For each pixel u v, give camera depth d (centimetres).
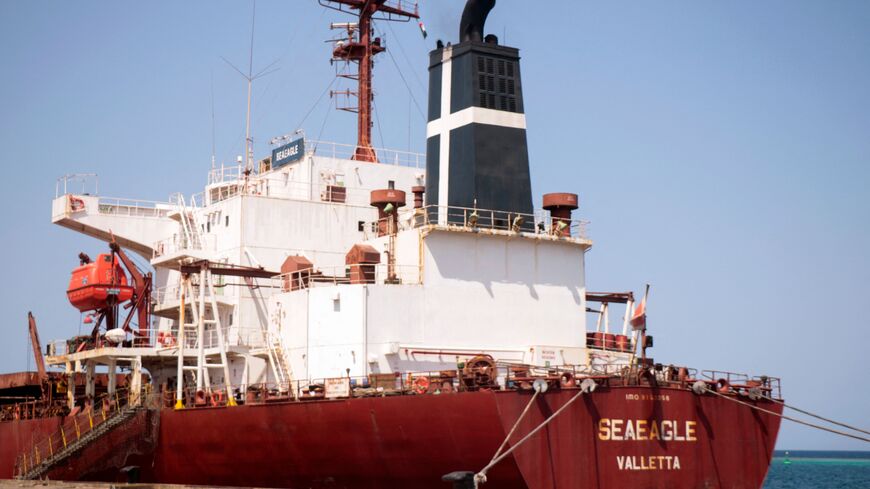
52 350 6650
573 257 5422
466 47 5456
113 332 5819
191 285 5578
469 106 5391
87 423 5875
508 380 4178
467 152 5359
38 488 5391
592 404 4278
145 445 5328
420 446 4272
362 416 4406
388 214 5469
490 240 5228
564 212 5447
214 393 5162
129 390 6012
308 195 6375
